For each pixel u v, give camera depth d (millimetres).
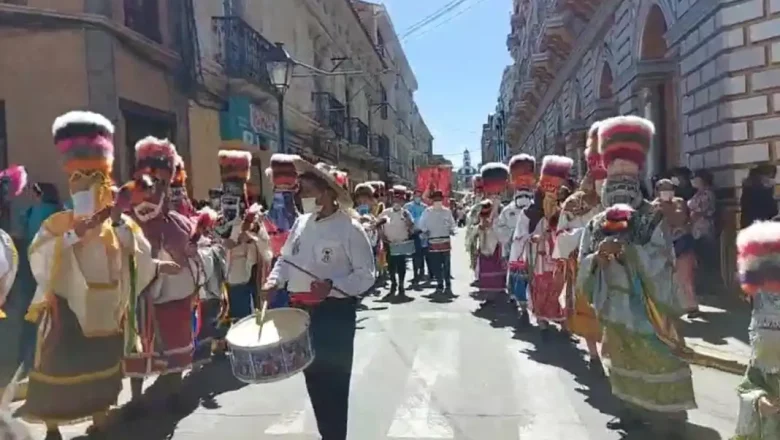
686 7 12484
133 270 5379
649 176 14664
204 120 16156
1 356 6457
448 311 11234
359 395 6449
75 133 5016
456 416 5785
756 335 3789
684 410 4980
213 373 7348
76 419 4992
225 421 5758
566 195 8297
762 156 10695
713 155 11586
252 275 8258
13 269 4418
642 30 15242
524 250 8820
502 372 7164
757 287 3734
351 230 4547
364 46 40688
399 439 5266
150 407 6102
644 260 5051
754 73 10758
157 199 6000
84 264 5004
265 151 20438
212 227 7344
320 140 28516
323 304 4484
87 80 11477
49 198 9062
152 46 13133
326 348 4477
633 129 5188
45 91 11367
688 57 12570
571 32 23438
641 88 15367
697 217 10703
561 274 8242
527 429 5438
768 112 10633
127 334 5438
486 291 11414
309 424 5645
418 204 16406
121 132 12055
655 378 4988
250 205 8555
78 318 4977
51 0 11398
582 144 24094
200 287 6406
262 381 4113
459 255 24547
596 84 20938
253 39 18203
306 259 4520
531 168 10211
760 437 3697
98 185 5078
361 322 10375
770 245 3688
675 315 5055
